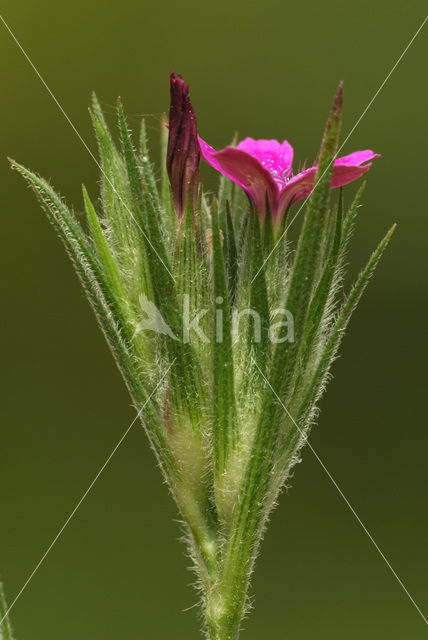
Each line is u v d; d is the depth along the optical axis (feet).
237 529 0.47
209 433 0.48
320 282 0.47
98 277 0.48
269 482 0.47
